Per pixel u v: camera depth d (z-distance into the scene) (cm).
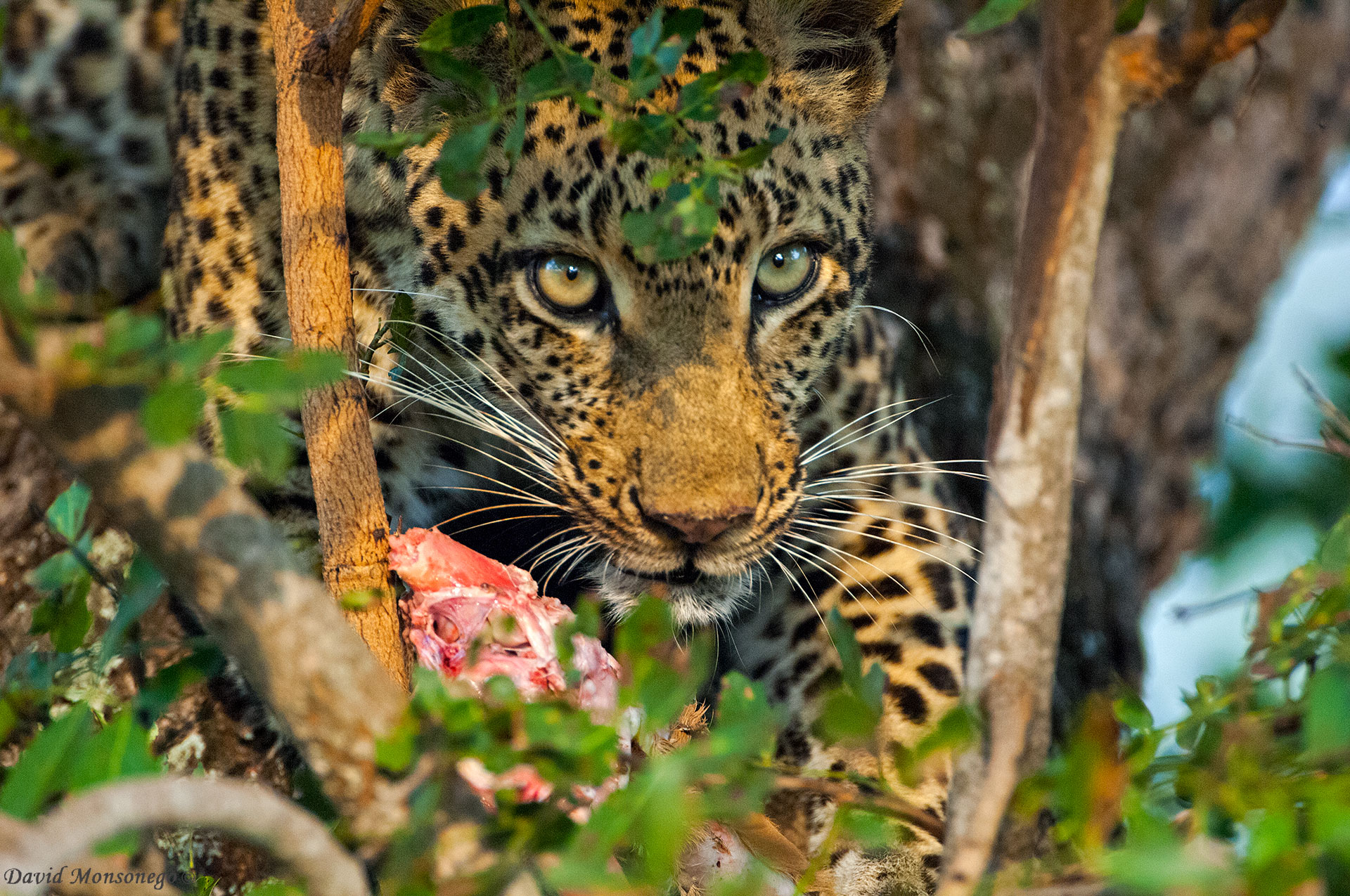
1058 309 279
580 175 506
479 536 604
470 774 329
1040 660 286
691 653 303
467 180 354
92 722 338
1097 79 269
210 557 265
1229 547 382
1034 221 279
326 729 276
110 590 409
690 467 495
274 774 554
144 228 729
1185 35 275
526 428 545
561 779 294
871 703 321
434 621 398
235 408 273
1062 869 288
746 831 372
